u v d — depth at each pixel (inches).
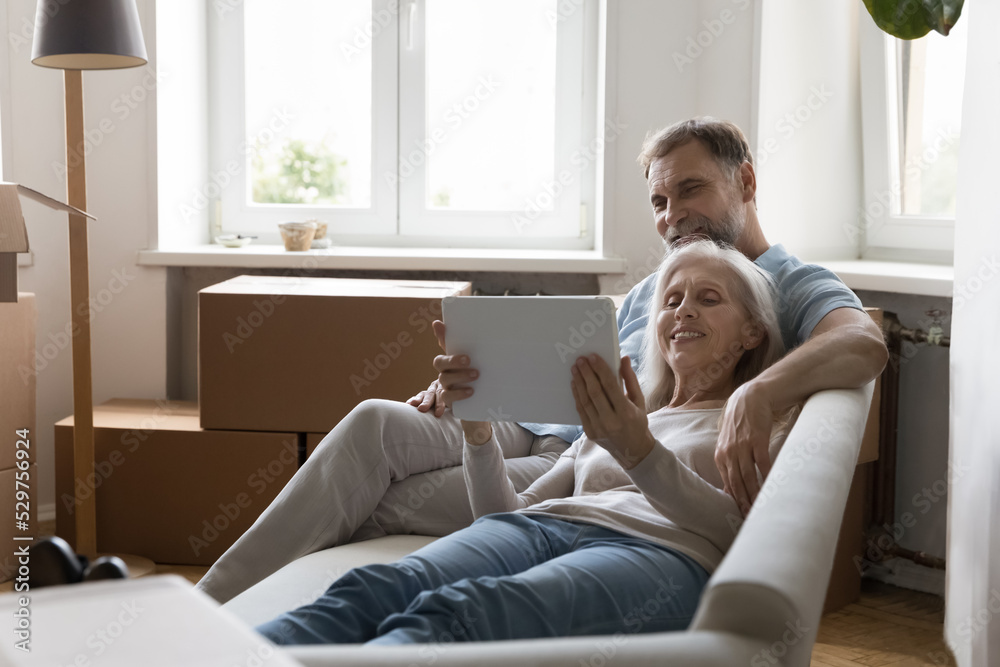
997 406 60.8
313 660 24.4
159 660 20.6
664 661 24.2
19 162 102.0
